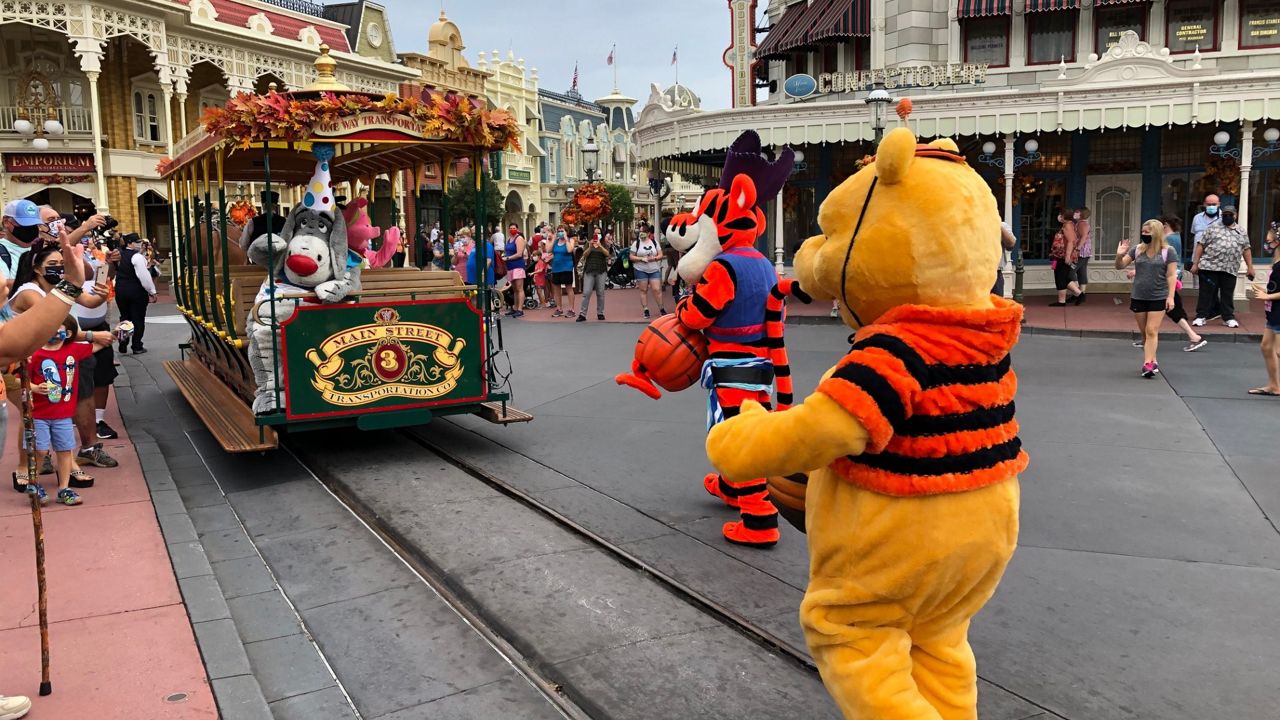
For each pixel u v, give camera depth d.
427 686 3.84
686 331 5.43
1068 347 12.76
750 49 26.09
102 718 3.45
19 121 27.81
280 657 4.10
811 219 21.84
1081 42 20.42
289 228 7.03
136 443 7.96
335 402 7.05
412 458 7.47
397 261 11.48
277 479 7.05
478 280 7.64
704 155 22.88
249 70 31.02
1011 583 4.73
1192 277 19.61
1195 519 5.63
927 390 2.48
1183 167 19.52
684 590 4.66
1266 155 18.72
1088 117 16.92
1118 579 4.75
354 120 6.83
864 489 2.61
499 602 4.58
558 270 18.30
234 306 7.81
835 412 2.44
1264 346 9.13
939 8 21.44
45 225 6.45
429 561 5.17
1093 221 20.42
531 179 54.00
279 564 5.27
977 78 19.78
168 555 5.20
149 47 27.55
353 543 5.61
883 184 2.63
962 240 2.56
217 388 9.18
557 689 3.83
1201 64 19.72
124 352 14.02
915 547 2.53
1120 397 9.24
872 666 2.60
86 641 4.12
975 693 2.80
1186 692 3.63
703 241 5.37
